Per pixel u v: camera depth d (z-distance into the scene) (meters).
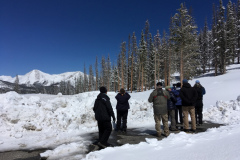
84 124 8.25
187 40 24.14
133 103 10.65
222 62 35.75
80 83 84.38
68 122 7.63
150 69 42.47
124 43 41.66
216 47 37.25
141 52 37.75
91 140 5.66
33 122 6.81
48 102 9.08
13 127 6.52
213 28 46.66
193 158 2.76
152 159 3.05
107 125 5.04
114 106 10.69
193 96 6.23
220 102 9.84
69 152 4.48
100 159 3.35
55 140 5.75
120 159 3.24
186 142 3.94
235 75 28.47
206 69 52.75
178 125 7.68
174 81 35.47
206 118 8.91
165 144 4.00
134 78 47.72
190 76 30.55
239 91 16.58
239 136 3.61
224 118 8.20
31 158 4.25
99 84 74.56
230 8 43.03
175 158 2.91
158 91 5.86
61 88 108.06
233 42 37.22
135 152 3.63
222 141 3.48
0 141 5.49
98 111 5.10
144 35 41.34
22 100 8.23
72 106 9.31
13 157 4.33
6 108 7.18
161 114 5.79
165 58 36.16
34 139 5.85
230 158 2.43
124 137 6.00
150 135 6.13
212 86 23.00
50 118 7.36
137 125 8.19
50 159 4.04
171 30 25.70
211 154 2.77
